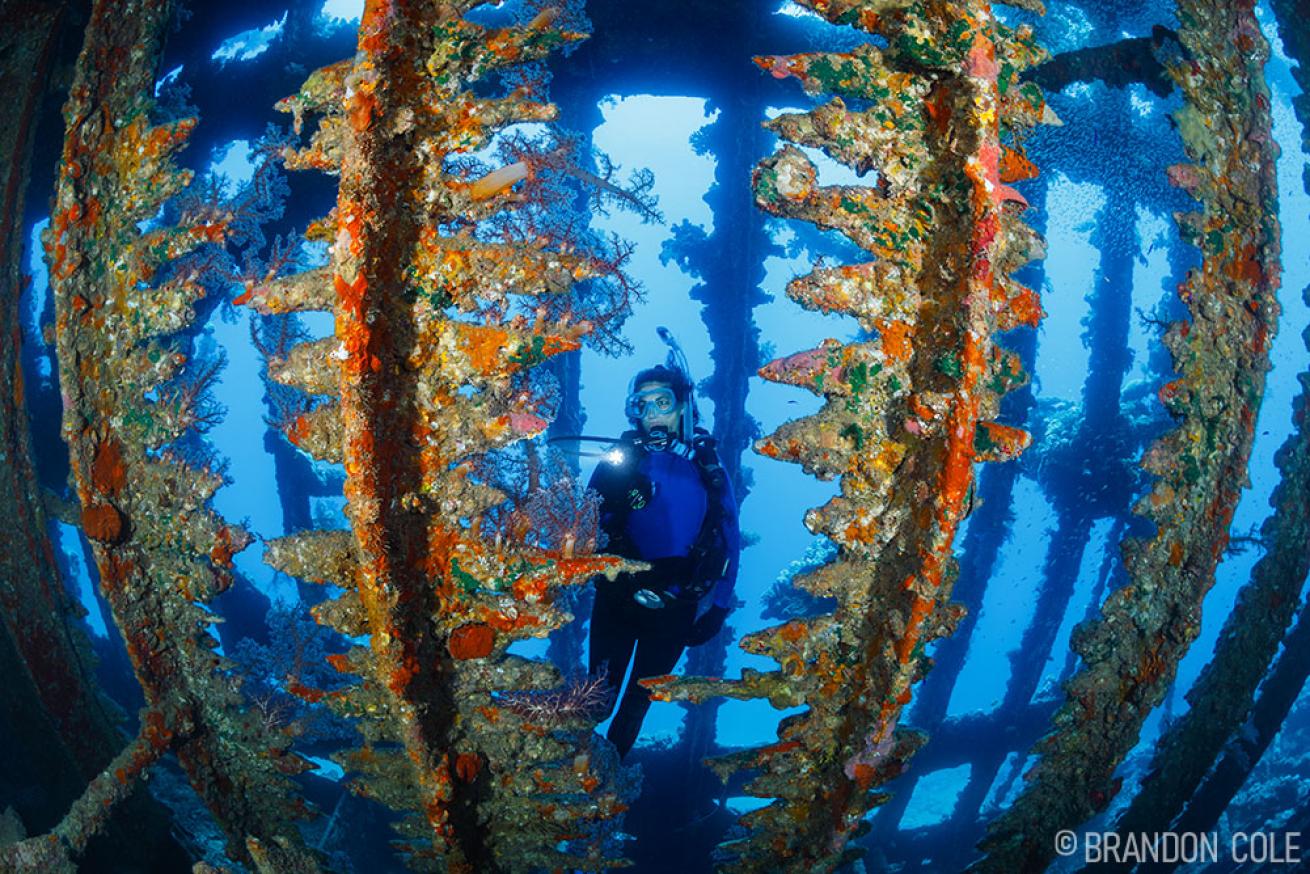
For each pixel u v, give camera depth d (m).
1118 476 6.80
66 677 3.61
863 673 2.71
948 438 2.27
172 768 4.58
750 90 5.76
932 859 7.34
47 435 5.20
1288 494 3.28
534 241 2.45
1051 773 3.11
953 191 2.22
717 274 6.50
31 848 2.88
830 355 2.44
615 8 5.32
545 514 2.70
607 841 3.61
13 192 3.24
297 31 5.43
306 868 3.12
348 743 4.97
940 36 2.13
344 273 2.14
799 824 3.10
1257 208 2.71
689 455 5.02
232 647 6.31
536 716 2.84
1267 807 6.45
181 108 5.02
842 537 2.56
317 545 2.60
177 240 2.73
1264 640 3.37
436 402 2.42
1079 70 3.68
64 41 3.48
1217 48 2.73
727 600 5.10
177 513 2.82
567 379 6.23
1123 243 6.76
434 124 2.26
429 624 2.62
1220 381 2.72
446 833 2.86
